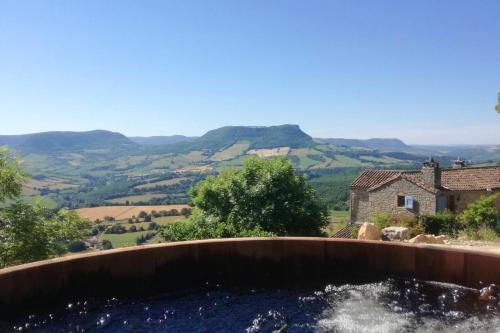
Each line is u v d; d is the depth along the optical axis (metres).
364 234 10.19
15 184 10.24
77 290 4.21
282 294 4.65
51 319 3.93
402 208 23.92
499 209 22.67
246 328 3.83
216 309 4.25
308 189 13.05
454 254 4.58
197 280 4.89
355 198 27.34
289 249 5.06
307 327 3.81
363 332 3.71
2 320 3.66
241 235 10.24
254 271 5.04
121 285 4.50
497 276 4.31
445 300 4.31
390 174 27.22
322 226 12.97
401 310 4.13
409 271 4.80
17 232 9.69
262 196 12.37
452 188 23.11
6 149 10.52
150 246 4.71
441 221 16.34
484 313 4.01
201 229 11.55
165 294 4.68
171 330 3.75
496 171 25.20
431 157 23.08
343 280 4.98
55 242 10.42
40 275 3.94
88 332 3.70
